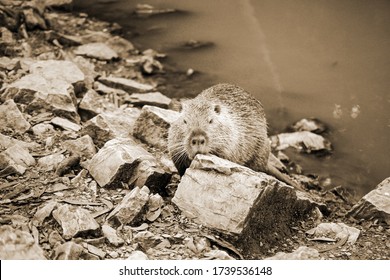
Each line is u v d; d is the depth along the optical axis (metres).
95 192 2.25
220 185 2.19
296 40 3.34
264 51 3.26
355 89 3.02
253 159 2.44
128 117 2.57
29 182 2.26
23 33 3.10
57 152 2.37
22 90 2.57
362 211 2.33
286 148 2.77
